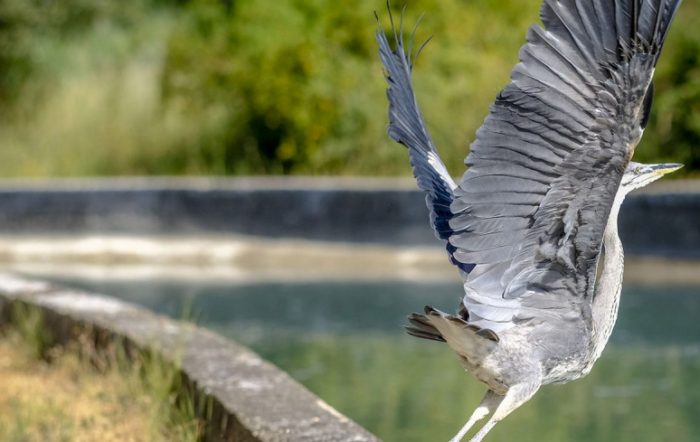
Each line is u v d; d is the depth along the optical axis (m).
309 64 21.33
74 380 9.38
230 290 14.52
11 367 9.93
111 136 22.27
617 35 4.80
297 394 7.52
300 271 16.11
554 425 8.59
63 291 11.12
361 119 20.84
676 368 10.26
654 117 18.69
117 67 25.06
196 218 17.48
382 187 16.50
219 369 8.12
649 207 15.04
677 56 19.08
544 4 4.77
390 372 10.34
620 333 11.68
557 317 5.48
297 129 21.12
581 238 5.22
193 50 22.70
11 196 18.08
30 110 23.89
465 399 9.34
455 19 21.14
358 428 6.82
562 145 4.96
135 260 17.03
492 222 5.18
